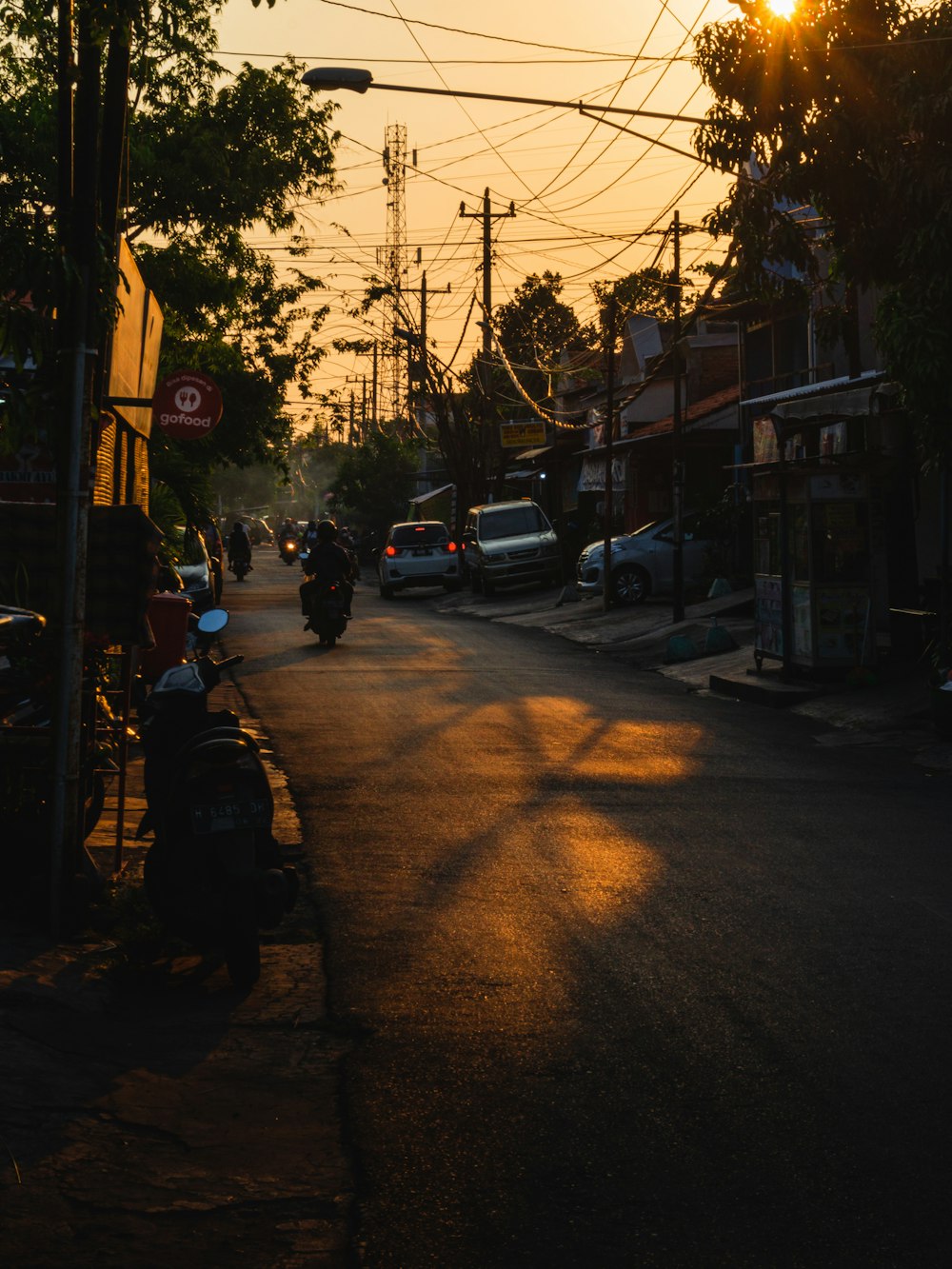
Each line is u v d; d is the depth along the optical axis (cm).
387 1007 541
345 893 721
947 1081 460
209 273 2859
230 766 575
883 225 1441
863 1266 337
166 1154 406
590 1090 452
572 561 4091
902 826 915
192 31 2720
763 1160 396
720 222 1512
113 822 875
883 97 1384
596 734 1341
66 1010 531
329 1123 432
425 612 3300
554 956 607
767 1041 498
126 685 758
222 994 565
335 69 1319
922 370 1346
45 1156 399
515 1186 382
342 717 1435
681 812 952
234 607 3288
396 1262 341
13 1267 335
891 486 1756
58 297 636
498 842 848
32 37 789
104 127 694
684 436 3466
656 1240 350
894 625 1759
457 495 4638
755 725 1452
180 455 2258
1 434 704
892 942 631
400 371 6906
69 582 640
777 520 1753
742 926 656
